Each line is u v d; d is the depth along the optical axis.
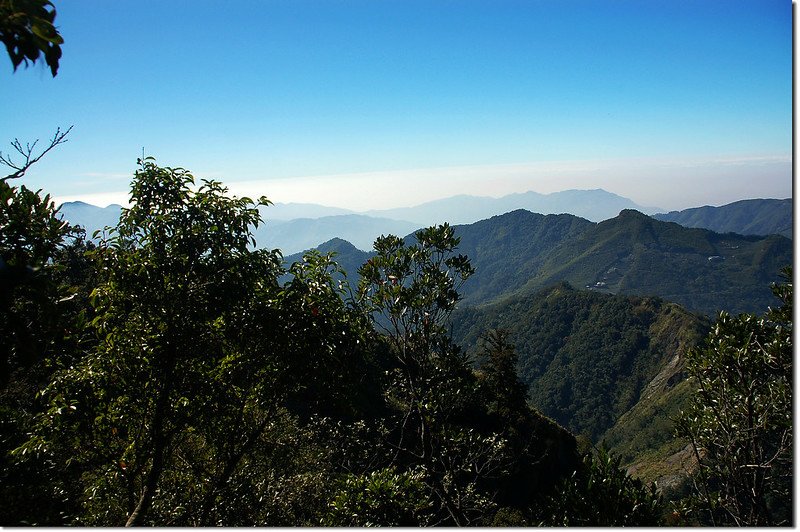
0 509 6.53
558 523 5.23
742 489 6.00
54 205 4.50
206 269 6.02
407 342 7.03
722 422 6.54
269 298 6.38
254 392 6.80
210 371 6.68
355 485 6.65
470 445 7.39
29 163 4.14
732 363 6.93
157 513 6.95
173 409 6.51
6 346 2.68
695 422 7.08
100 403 6.14
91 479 7.09
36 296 3.39
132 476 6.23
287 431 8.56
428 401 6.90
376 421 7.74
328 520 6.66
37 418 6.09
